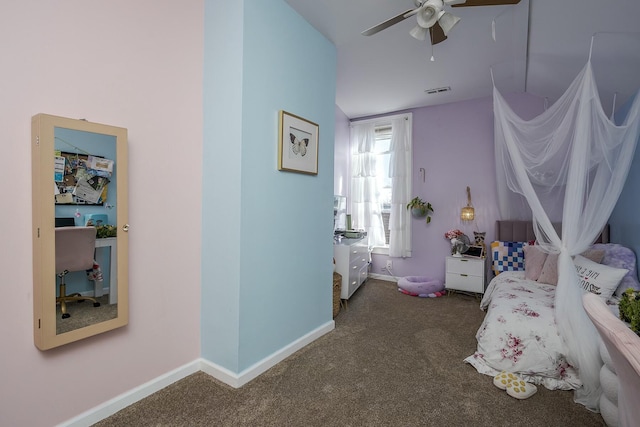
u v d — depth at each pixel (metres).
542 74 3.09
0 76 1.27
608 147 2.11
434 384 1.93
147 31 1.76
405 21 2.43
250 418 1.60
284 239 2.23
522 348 2.01
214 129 1.98
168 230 1.89
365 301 3.68
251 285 1.96
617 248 2.64
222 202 1.94
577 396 1.78
